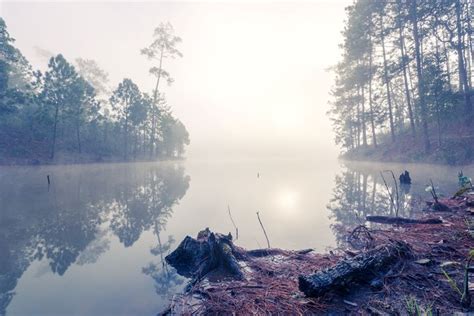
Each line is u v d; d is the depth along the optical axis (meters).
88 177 21.73
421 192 11.23
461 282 3.25
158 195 13.13
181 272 4.72
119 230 7.22
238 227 7.36
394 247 4.09
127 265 4.97
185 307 3.32
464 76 25.12
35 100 33.41
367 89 40.16
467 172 16.64
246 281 4.03
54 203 10.89
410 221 6.64
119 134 48.34
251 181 19.27
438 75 23.47
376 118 38.62
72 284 4.18
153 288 4.07
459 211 7.01
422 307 2.83
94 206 10.34
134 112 45.88
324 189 14.29
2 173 23.33
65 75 34.59
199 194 13.30
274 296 3.43
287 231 6.85
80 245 6.05
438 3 26.22
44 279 4.35
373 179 17.78
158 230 7.22
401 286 3.30
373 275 3.58
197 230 7.20
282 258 4.97
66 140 39.62
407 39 31.16
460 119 24.47
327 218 8.13
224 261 4.66
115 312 3.37
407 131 33.44
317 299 3.24
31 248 5.83
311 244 5.81
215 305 3.29
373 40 34.56
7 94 31.66
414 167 22.53
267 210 9.45
